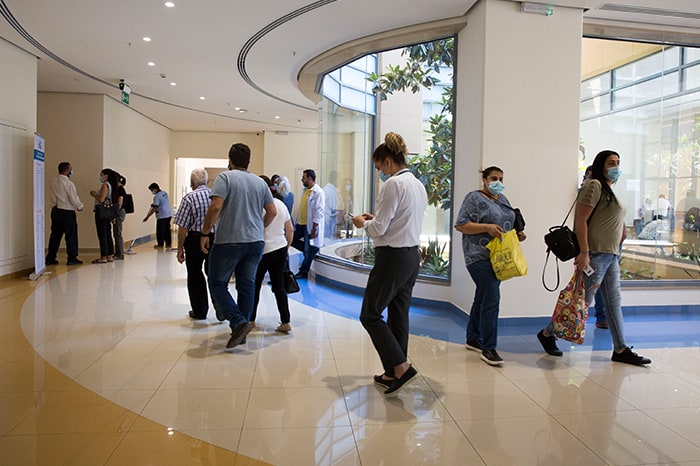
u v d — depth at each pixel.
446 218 5.66
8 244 6.78
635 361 3.65
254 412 2.76
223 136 15.42
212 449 2.35
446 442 2.44
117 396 2.96
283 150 15.16
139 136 12.08
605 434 2.54
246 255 3.92
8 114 6.67
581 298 3.65
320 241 7.39
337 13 5.29
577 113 4.83
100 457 2.26
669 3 4.71
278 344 4.08
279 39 6.28
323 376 3.34
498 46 4.70
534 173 4.78
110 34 6.21
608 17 5.12
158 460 2.24
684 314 5.37
